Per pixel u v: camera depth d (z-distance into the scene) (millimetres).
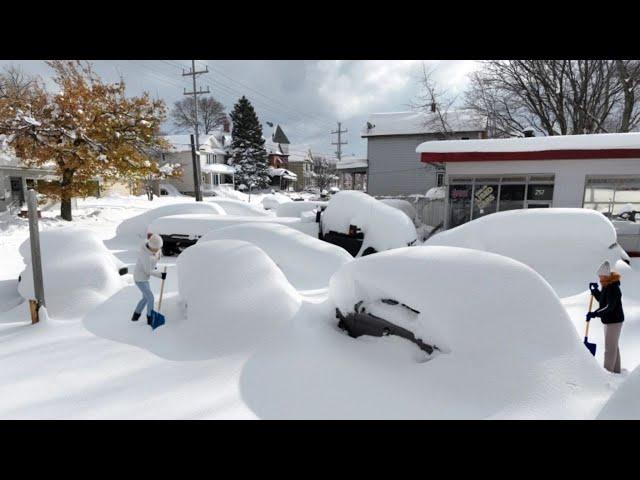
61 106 15586
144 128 17281
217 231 7375
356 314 4051
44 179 19297
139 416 2902
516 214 7828
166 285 6629
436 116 24234
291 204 14938
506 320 3250
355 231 8836
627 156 9758
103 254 6320
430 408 2914
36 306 4891
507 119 21062
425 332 3439
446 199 12133
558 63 18219
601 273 3881
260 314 4105
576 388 2926
